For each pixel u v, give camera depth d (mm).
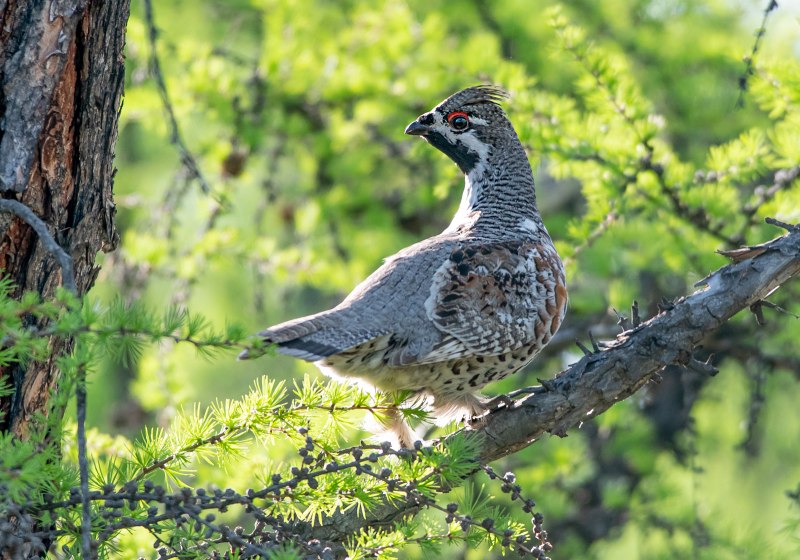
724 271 7418
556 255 9578
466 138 10172
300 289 18297
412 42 15508
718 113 15828
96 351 5508
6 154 6211
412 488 6375
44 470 5715
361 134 16672
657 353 7355
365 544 6477
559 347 14797
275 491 6219
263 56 15320
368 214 16938
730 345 13898
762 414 16734
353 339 7816
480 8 16906
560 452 14297
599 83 11164
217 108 14781
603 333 14242
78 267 6680
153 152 19328
